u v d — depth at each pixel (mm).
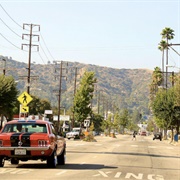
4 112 65625
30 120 19172
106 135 124062
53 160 18891
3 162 19125
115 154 31703
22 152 18094
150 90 119938
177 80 64438
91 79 86188
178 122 77688
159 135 94125
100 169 19094
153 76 119000
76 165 21141
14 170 17828
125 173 17625
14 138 18141
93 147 42844
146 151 38125
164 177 16875
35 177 15328
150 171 19156
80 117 85500
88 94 86000
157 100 79375
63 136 21438
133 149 40875
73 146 44750
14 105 65688
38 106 126188
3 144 18203
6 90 63469
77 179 14969
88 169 18953
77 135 76688
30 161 23188
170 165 23375
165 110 76688
